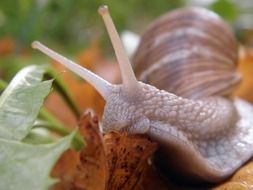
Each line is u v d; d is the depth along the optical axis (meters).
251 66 0.17
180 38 0.13
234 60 0.14
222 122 0.11
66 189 0.08
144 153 0.09
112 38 0.10
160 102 0.10
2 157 0.07
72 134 0.07
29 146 0.07
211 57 0.13
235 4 0.22
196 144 0.11
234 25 0.23
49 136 0.12
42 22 0.20
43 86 0.09
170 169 0.10
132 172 0.09
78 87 0.16
